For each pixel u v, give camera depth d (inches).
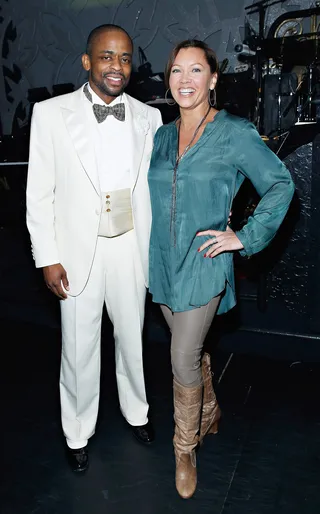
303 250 125.4
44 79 203.3
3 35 205.2
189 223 70.3
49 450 88.3
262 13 173.8
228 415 96.7
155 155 74.8
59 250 77.5
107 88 72.2
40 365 119.6
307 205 122.2
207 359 85.2
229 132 67.7
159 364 117.6
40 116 73.3
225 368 115.1
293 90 168.4
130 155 75.4
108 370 115.7
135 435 90.2
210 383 85.8
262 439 89.0
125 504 75.0
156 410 98.7
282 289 130.0
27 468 83.7
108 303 82.9
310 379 109.3
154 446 88.0
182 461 76.3
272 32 175.9
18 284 168.6
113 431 92.7
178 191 70.1
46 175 74.6
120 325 83.6
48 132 73.2
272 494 76.0
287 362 116.9
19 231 210.4
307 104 161.8
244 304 137.9
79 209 74.9
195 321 72.4
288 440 88.6
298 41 165.3
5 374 115.4
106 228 76.4
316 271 119.6
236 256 134.5
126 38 71.6
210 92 73.4
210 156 68.3
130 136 75.3
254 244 69.4
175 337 73.8
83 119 73.4
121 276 80.2
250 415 96.5
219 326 130.1
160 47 187.5
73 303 78.9
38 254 75.9
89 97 74.6
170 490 77.5
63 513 73.5
